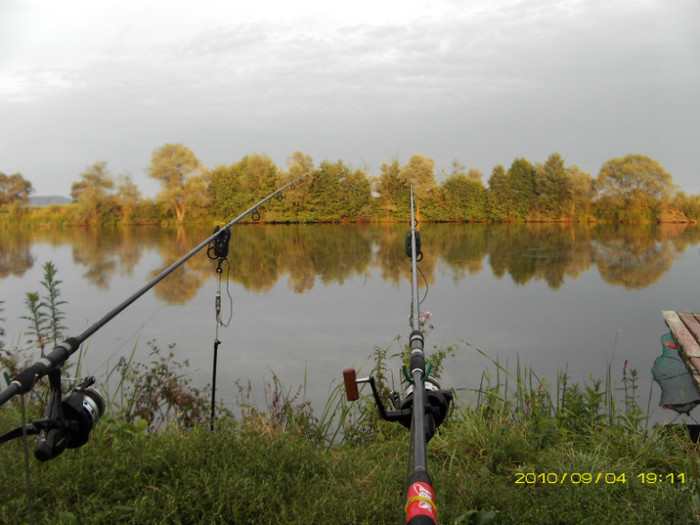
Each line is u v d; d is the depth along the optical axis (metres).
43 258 15.12
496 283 11.52
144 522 2.54
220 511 2.63
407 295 10.57
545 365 6.50
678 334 5.82
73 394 2.06
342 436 4.64
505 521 2.78
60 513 2.48
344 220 22.34
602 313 8.96
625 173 20.52
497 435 3.72
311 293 10.93
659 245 16.08
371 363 6.54
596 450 3.71
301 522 2.61
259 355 7.00
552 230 19.66
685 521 2.72
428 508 1.10
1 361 4.89
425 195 21.81
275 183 22.48
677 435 4.02
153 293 11.02
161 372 5.16
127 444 3.24
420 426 1.37
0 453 2.98
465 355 6.87
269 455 3.21
